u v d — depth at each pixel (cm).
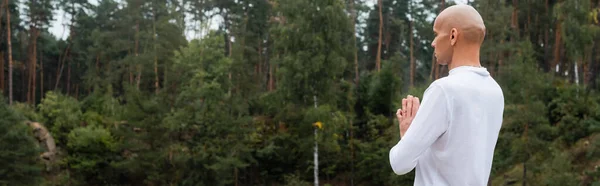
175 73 3195
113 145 3042
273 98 2864
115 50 3988
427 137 232
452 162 236
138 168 2861
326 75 2788
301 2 2752
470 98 235
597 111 2550
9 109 2556
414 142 232
